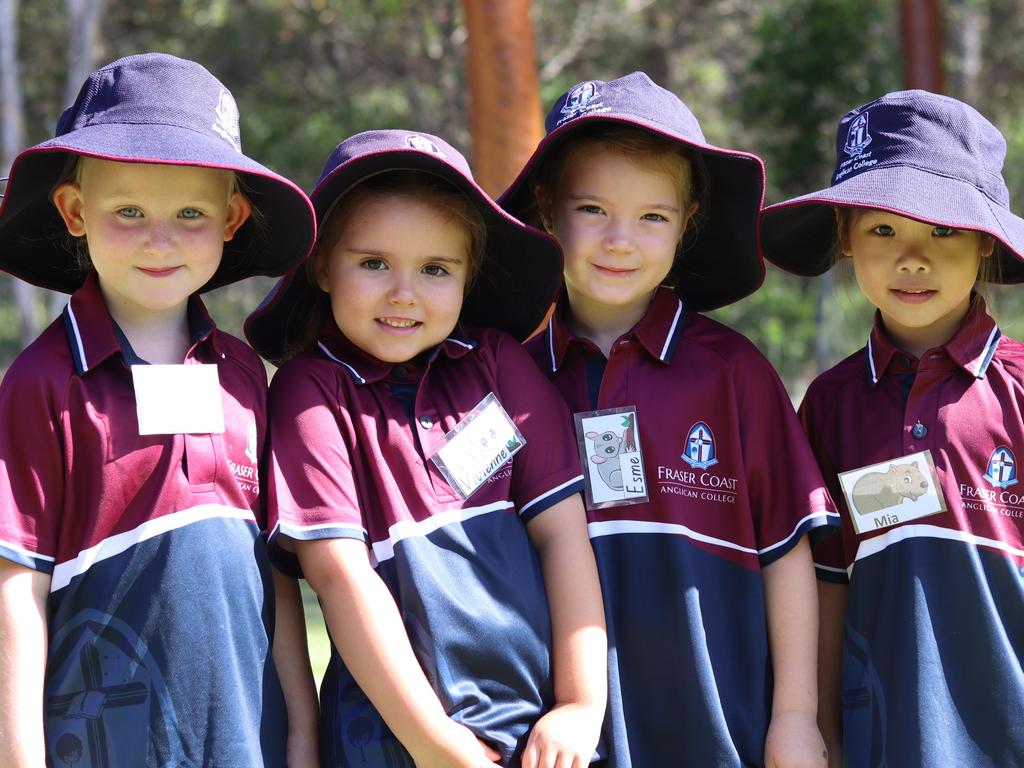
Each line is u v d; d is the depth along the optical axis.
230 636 2.16
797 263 2.92
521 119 6.52
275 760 2.20
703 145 2.46
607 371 2.52
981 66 20.61
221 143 2.22
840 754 2.59
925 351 2.57
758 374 2.56
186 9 18.25
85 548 2.13
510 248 2.55
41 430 2.13
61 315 2.25
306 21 18.09
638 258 2.49
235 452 2.24
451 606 2.23
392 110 18.41
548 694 2.30
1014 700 2.41
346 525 2.24
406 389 2.41
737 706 2.41
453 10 17.83
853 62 14.34
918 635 2.42
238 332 12.90
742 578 2.48
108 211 2.19
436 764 2.13
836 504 2.63
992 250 2.62
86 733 2.09
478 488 2.35
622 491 2.46
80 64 14.67
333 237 2.41
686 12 19.33
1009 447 2.51
